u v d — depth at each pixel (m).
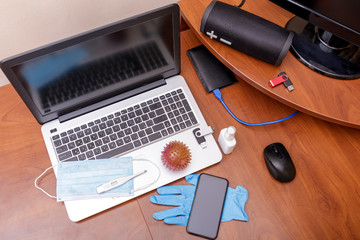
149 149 0.74
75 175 0.70
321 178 0.73
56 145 0.72
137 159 0.72
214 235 0.67
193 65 0.85
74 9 0.81
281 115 0.80
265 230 0.68
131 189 0.70
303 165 0.74
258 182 0.72
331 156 0.75
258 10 0.79
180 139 0.75
